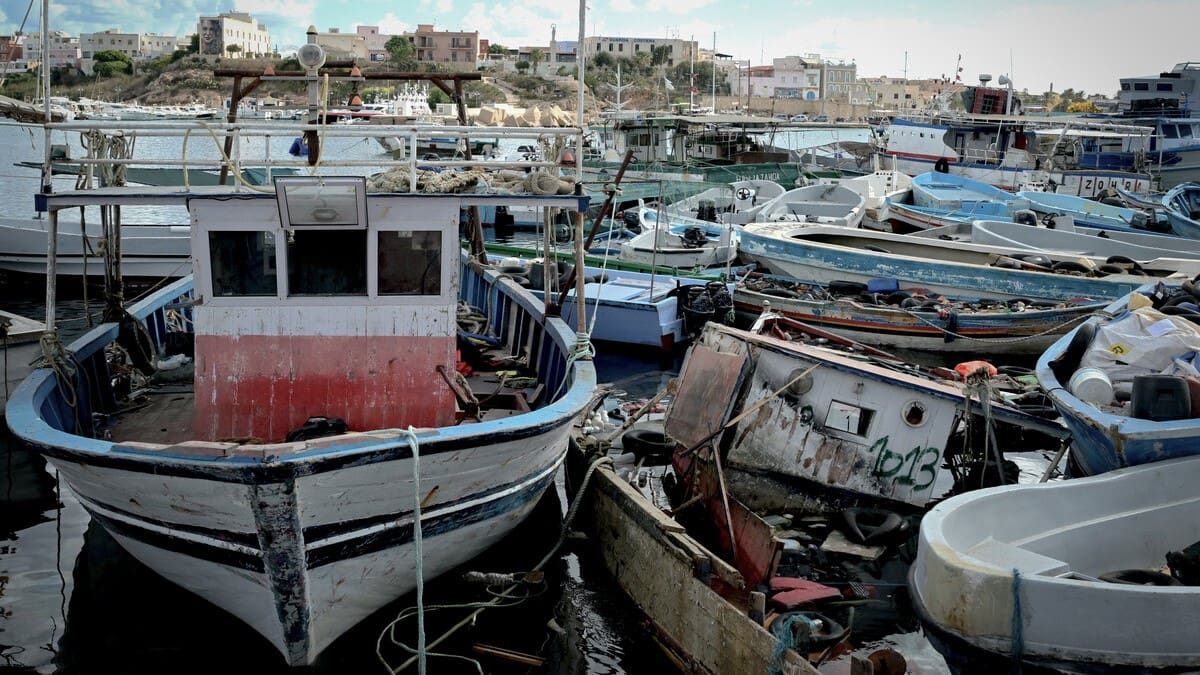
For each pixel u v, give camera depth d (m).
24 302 19.97
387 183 8.44
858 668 5.91
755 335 9.61
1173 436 6.98
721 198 29.05
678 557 7.34
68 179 34.97
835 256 18.59
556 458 8.74
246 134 8.00
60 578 8.74
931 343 16.22
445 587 8.37
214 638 7.74
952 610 5.75
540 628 7.94
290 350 8.02
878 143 39.44
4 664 7.29
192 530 6.81
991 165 36.19
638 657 7.58
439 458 6.87
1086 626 5.54
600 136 37.81
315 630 7.08
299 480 6.30
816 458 9.35
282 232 7.84
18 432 7.04
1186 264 18.12
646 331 16.19
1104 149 37.34
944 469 10.38
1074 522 6.82
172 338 11.21
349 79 10.78
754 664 6.34
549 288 11.10
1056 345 9.71
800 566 8.65
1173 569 6.52
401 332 8.09
